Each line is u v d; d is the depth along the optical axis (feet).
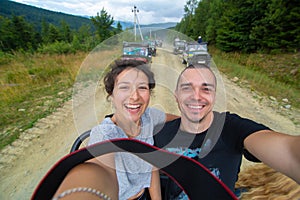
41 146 11.31
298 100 21.22
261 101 20.80
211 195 2.82
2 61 36.96
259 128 3.64
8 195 8.23
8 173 9.36
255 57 44.09
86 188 2.19
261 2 46.78
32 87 22.41
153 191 4.04
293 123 15.88
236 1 55.77
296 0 38.50
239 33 52.01
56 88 21.86
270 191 5.92
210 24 74.28
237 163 4.01
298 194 5.34
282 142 2.90
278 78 31.78
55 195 2.10
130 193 3.12
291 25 39.63
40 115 14.97
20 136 12.23
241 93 23.49
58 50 50.67
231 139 3.83
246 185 6.67
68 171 2.35
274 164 2.91
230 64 41.42
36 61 37.70
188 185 2.97
